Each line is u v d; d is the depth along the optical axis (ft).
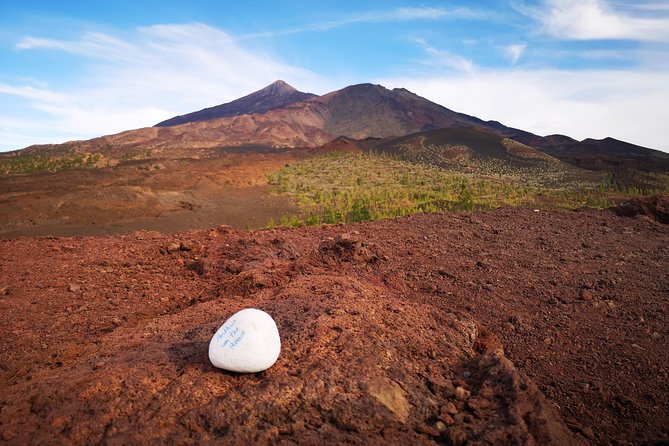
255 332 11.48
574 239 31.91
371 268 23.59
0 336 16.84
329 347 12.79
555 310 19.94
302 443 9.78
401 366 12.64
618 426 13.21
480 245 29.55
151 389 11.11
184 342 13.82
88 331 17.54
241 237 30.53
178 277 24.08
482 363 13.15
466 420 11.03
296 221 64.03
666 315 19.43
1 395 11.40
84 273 23.95
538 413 11.04
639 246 30.50
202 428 10.00
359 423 10.39
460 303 20.35
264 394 10.69
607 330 18.26
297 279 19.88
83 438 9.74
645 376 15.29
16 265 24.71
